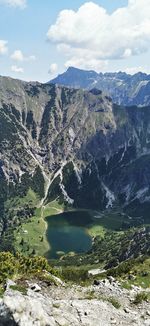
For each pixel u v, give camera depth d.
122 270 84.56
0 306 29.97
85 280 67.00
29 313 30.34
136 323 36.06
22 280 42.00
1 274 42.62
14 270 44.44
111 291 48.19
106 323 34.72
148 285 62.38
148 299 45.19
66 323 32.44
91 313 36.06
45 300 36.56
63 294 41.25
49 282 43.16
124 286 53.09
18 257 51.72
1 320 29.36
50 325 30.77
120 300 44.47
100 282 51.84
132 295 47.47
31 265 50.16
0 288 37.56
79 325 32.97
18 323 29.08
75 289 44.47
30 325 29.36
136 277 66.69
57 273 51.97
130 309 41.06
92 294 44.31
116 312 38.06
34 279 43.38
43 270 49.06
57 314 33.72
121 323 35.41
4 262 45.03
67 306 36.66
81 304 37.66
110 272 84.56
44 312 31.56
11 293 32.41
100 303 39.34
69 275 72.69
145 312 40.41
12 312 29.52
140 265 89.94
